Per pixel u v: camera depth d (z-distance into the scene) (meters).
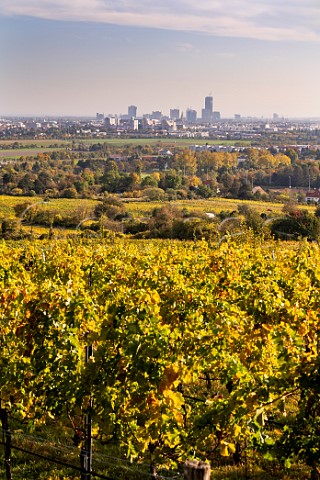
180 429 8.55
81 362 8.95
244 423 8.06
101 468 10.19
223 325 9.08
